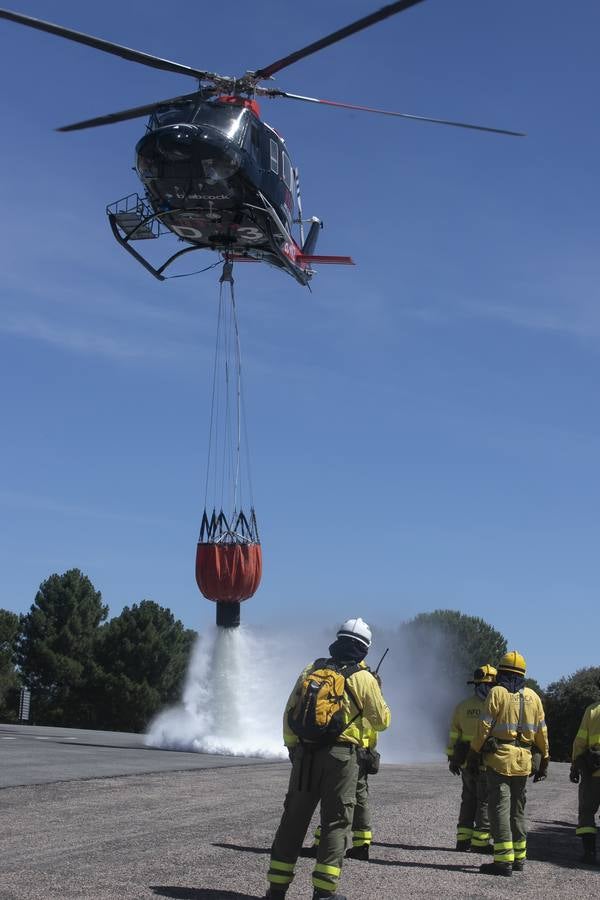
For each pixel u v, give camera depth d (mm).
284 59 21828
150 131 22062
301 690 7340
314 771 7211
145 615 77938
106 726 76875
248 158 22203
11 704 76500
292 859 7312
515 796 10180
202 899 7297
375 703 7309
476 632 80000
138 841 9859
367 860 10008
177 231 24125
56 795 13523
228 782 16984
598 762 11109
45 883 7570
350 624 7637
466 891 8461
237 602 28062
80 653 78375
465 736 11391
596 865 10922
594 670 70562
